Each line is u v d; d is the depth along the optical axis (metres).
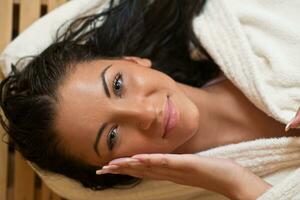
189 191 0.96
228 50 0.88
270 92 0.84
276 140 0.82
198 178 0.80
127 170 0.81
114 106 0.80
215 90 0.93
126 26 1.00
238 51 0.87
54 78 0.85
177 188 0.95
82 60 0.87
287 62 0.84
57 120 0.83
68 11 0.99
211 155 0.87
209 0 0.95
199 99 0.90
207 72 1.00
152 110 0.80
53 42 0.97
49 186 0.99
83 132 0.82
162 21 1.00
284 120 0.81
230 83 0.91
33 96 0.85
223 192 0.80
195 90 0.91
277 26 0.86
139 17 1.01
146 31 1.01
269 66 0.85
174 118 0.82
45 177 0.96
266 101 0.83
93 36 0.99
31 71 0.88
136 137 0.82
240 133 0.89
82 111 0.81
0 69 0.99
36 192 1.04
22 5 1.00
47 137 0.86
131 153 0.83
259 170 0.85
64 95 0.82
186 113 0.83
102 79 0.82
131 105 0.80
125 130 0.82
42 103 0.84
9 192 1.03
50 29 0.98
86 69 0.85
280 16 0.88
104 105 0.81
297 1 0.88
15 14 1.04
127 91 0.82
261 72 0.86
